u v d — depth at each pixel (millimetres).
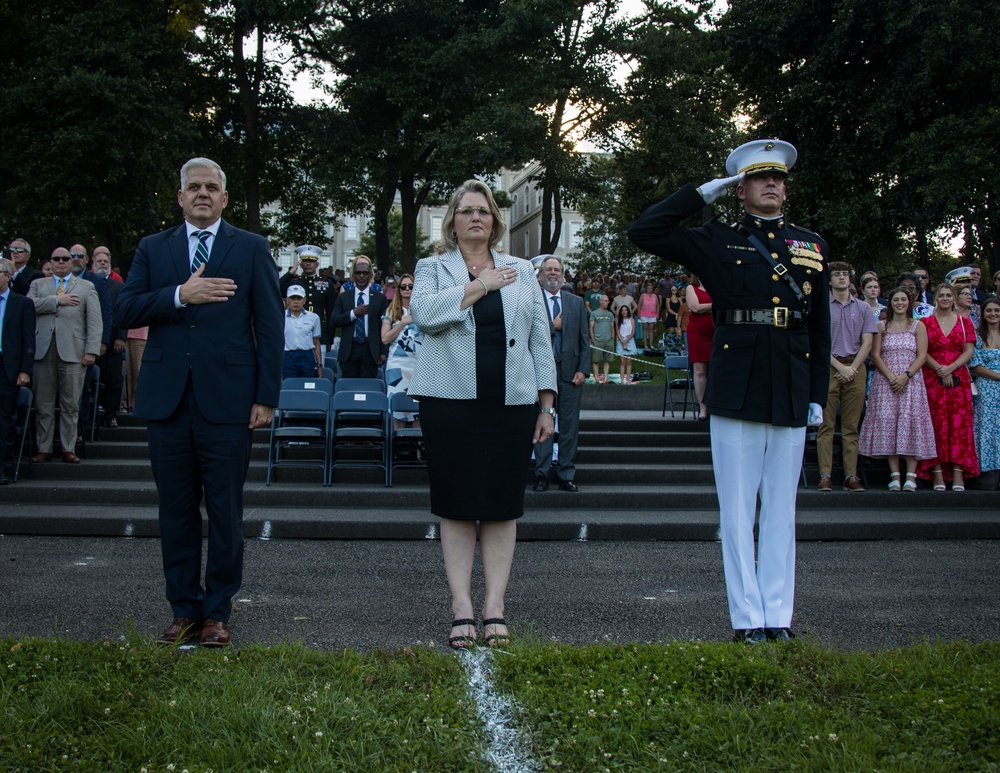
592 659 3926
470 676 3758
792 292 4508
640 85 27062
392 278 16438
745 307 4512
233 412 4551
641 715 3338
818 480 9508
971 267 9203
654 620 5184
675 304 21125
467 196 4625
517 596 5730
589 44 27172
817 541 7719
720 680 3652
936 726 3277
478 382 4422
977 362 9102
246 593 5695
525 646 4137
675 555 7062
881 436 8883
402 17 29125
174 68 28328
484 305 4461
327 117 30203
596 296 21594
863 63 20703
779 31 21234
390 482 8742
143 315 4551
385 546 7242
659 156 27062
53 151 22844
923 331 8859
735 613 4535
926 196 17844
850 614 5355
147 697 3467
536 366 4648
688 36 26484
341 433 8812
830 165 20766
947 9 17969
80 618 5039
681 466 9625
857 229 19938
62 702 3363
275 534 7488
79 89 22938
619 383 15562
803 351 4527
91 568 6316
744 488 4539
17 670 3686
